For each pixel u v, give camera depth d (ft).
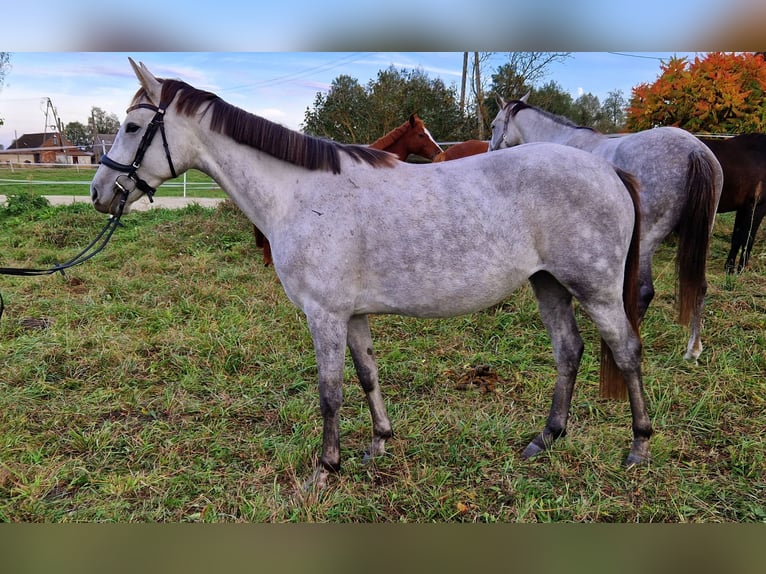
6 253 23.29
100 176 8.25
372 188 7.91
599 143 14.33
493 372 12.35
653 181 12.04
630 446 9.27
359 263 7.88
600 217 7.73
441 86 40.32
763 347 12.54
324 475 8.57
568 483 8.34
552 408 9.41
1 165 72.43
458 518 7.75
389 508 8.00
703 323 14.15
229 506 8.09
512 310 15.65
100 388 11.79
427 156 25.55
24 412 10.71
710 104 21.75
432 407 11.00
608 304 8.05
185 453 9.49
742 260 18.24
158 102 8.14
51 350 13.19
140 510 8.00
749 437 9.37
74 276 19.51
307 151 8.01
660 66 24.29
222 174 8.36
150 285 18.34
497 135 19.12
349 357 13.35
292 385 11.94
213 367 12.76
